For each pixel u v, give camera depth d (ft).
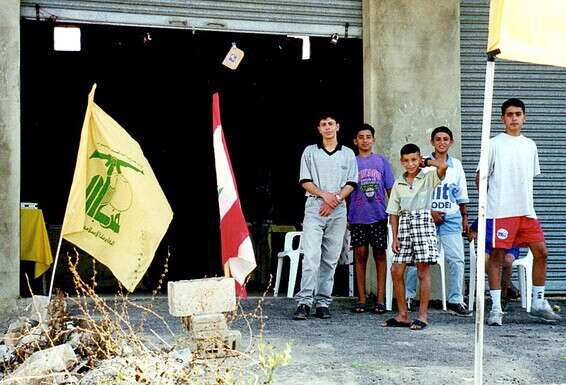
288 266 32.35
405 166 22.30
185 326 17.70
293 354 18.40
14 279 24.16
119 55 39.11
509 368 17.21
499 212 22.72
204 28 27.04
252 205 39.68
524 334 21.30
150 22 26.55
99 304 16.44
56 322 17.02
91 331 15.29
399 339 20.48
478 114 29.01
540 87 29.27
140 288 32.37
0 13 24.08
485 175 14.49
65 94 40.60
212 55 38.65
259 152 40.19
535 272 23.27
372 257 27.78
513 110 22.90
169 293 17.61
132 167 17.81
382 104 27.73
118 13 26.27
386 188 25.59
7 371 15.35
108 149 17.74
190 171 41.47
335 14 28.17
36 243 26.86
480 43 29.01
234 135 40.34
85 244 17.63
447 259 25.48
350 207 25.52
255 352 17.76
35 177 39.73
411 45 27.89
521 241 23.02
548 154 29.27
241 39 33.81
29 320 18.11
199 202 40.68
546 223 29.12
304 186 24.02
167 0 26.66
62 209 39.63
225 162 18.63
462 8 28.84
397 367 17.19
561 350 19.13
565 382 16.11
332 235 24.08
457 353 18.72
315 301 24.59
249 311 25.23
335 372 16.66
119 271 17.53
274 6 27.63
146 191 17.88
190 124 41.98
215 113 18.74
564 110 29.37
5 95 24.12
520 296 26.96
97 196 17.72
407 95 27.86
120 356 14.07
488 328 22.25
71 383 13.55
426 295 22.30
